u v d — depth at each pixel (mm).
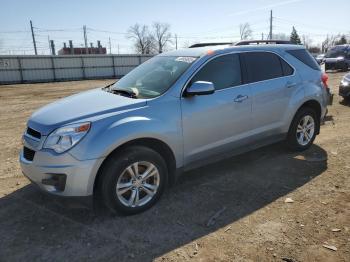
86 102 4102
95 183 3707
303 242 3297
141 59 46188
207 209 4004
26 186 4785
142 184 3922
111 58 43594
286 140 5734
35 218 3902
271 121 5207
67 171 3471
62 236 3537
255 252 3174
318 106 5914
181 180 4820
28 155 3852
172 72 4402
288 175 4906
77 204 3590
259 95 4930
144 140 3889
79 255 3227
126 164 3713
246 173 5016
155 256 3178
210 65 4504
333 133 7070
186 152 4258
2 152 6562
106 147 3533
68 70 40438
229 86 4641
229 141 4699
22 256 3236
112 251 3271
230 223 3686
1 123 10016
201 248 3270
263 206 4031
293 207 3979
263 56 5168
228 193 4395
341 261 3012
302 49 5879
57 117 3742
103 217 3877
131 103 3898
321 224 3594
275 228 3551
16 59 36531
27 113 12172
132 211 3869
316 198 4176
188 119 4176
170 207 4066
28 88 27578
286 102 5340
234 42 5191
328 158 5535
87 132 3531
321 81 5938
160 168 4000
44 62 38406
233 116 4648
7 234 3600
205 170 5160
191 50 4879
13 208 4148
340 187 4457
